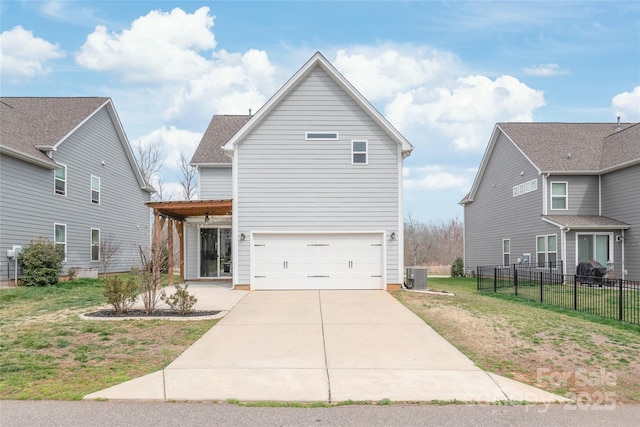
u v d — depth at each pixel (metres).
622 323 9.77
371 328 8.77
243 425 4.37
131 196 26.30
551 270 19.55
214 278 19.16
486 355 6.95
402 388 5.44
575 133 23.53
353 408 4.85
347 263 14.98
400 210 15.02
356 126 15.15
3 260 15.21
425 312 10.55
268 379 5.70
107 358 6.55
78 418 4.49
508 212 24.27
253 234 14.93
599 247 19.27
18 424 4.32
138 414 4.62
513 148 23.59
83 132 20.62
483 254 27.94
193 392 5.24
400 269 14.95
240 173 14.98
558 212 20.47
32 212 16.81
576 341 7.92
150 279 10.48
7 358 6.48
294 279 14.91
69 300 12.37
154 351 6.95
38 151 17.33
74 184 19.84
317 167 15.04
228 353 6.89
